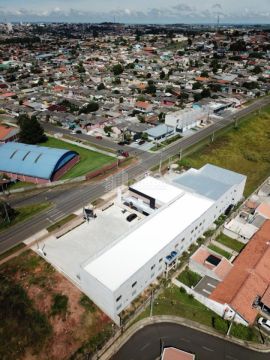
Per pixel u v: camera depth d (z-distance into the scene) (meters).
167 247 59.16
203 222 69.81
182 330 51.69
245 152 115.44
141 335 50.91
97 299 53.78
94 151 115.06
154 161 107.50
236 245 69.75
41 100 169.75
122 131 127.69
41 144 120.00
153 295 56.94
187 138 127.06
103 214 78.25
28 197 87.25
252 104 173.25
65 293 56.00
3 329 50.69
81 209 81.00
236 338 50.34
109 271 53.00
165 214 67.50
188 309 54.81
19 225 75.06
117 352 48.50
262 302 53.12
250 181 96.94
